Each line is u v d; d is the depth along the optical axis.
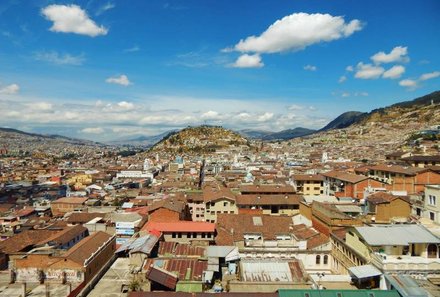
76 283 55.34
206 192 135.62
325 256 68.12
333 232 68.56
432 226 63.34
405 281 45.59
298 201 108.31
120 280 58.75
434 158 151.12
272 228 84.81
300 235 75.06
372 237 52.06
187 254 66.62
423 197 83.81
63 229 90.31
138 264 62.47
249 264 57.66
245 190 126.94
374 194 88.44
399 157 187.12
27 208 149.50
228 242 74.56
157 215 102.25
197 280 54.72
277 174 192.00
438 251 51.09
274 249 68.75
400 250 51.41
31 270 56.66
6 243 78.38
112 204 151.75
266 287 51.56
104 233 70.38
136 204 134.88
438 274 47.88
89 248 61.41
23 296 51.41
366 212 81.00
